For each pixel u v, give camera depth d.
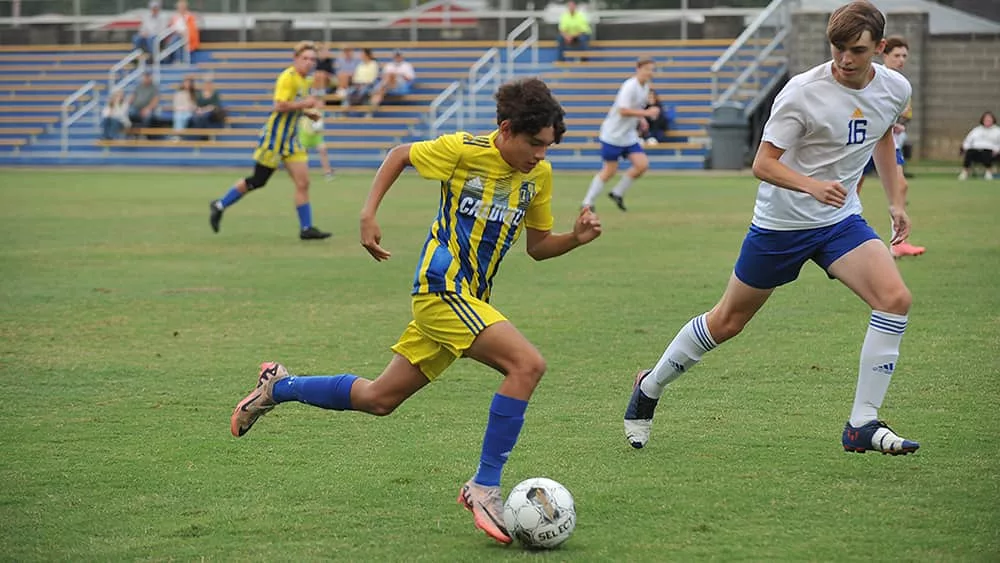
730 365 20.12
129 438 15.99
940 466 14.32
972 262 32.22
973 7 83.75
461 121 80.50
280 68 88.44
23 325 24.38
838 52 14.05
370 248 12.80
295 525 12.48
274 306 26.56
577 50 84.56
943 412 16.84
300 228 39.88
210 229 43.03
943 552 11.47
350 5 91.12
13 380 19.53
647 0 86.00
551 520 11.53
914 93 82.38
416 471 14.41
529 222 13.09
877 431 13.76
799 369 19.77
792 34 80.00
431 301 12.31
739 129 74.06
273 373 13.73
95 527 12.45
